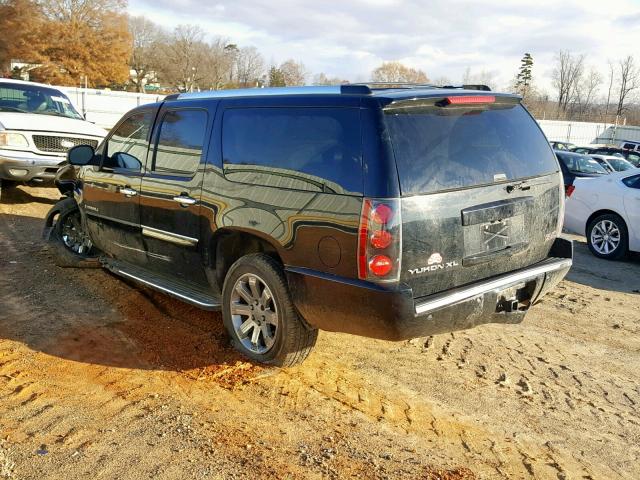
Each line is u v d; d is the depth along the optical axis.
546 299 6.88
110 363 4.51
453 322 3.94
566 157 13.75
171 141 5.14
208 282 4.91
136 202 5.38
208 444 3.50
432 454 3.54
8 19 63.66
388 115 3.76
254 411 3.91
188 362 4.57
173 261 5.13
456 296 3.89
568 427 3.96
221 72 71.19
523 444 3.72
